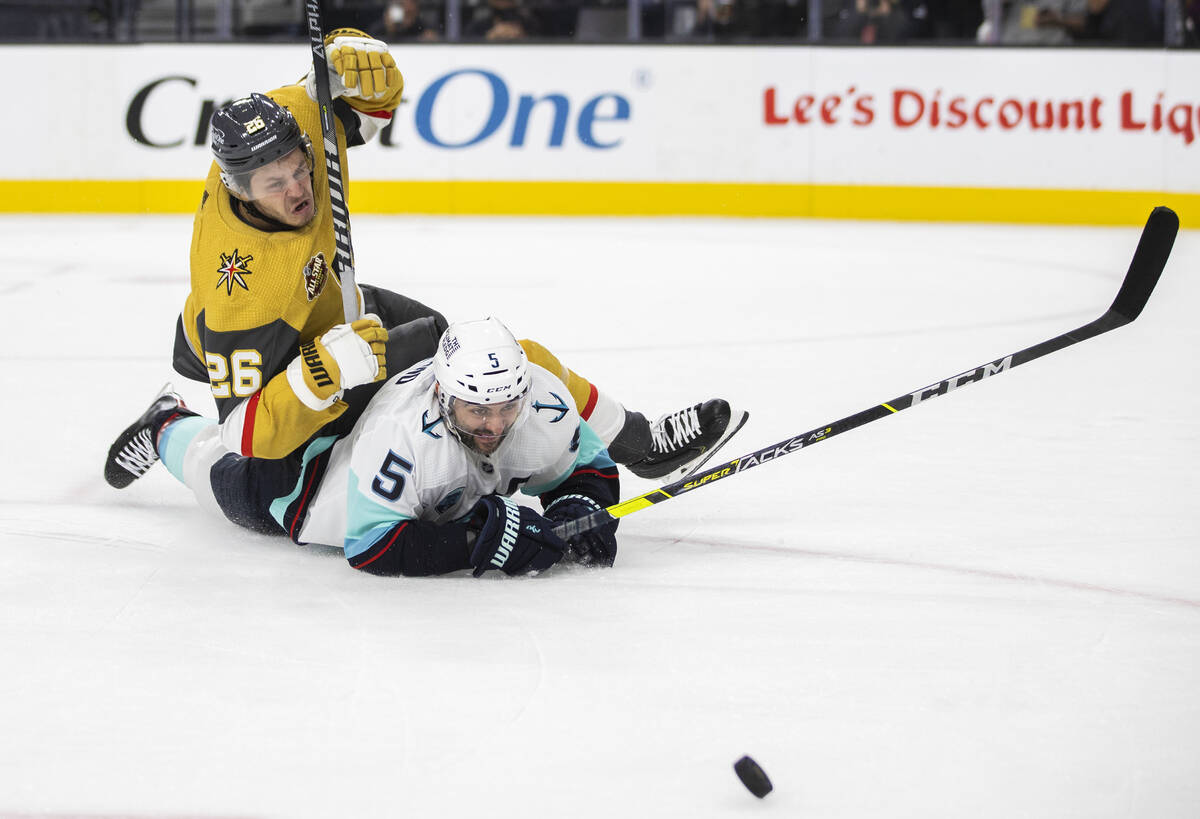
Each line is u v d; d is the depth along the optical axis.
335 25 24.39
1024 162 23.27
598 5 24.39
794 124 23.75
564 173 24.02
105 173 23.88
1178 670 5.25
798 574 6.41
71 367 11.72
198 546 6.75
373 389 6.51
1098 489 7.97
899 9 23.88
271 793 4.27
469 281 17.03
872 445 9.10
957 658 5.35
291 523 6.48
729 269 18.39
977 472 8.38
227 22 24.53
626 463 7.28
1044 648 5.47
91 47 23.61
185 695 4.98
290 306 6.20
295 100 6.77
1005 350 12.85
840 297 16.19
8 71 23.67
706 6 24.23
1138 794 4.28
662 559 6.63
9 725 4.74
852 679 5.14
